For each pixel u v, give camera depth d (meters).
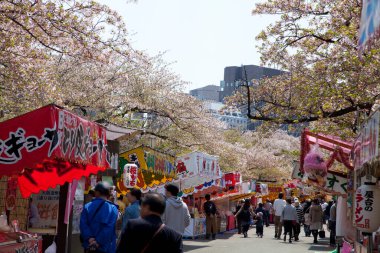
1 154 8.82
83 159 10.45
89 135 10.83
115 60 27.23
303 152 17.23
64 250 13.78
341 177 17.02
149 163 19.83
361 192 11.70
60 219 13.86
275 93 19.66
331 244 26.75
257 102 20.12
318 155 16.09
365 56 15.34
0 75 16.20
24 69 15.74
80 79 26.17
